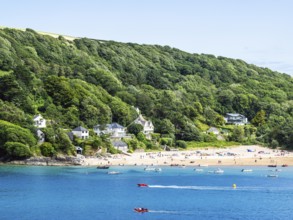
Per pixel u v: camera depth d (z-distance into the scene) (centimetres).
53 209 15475
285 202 16912
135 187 19275
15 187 18712
